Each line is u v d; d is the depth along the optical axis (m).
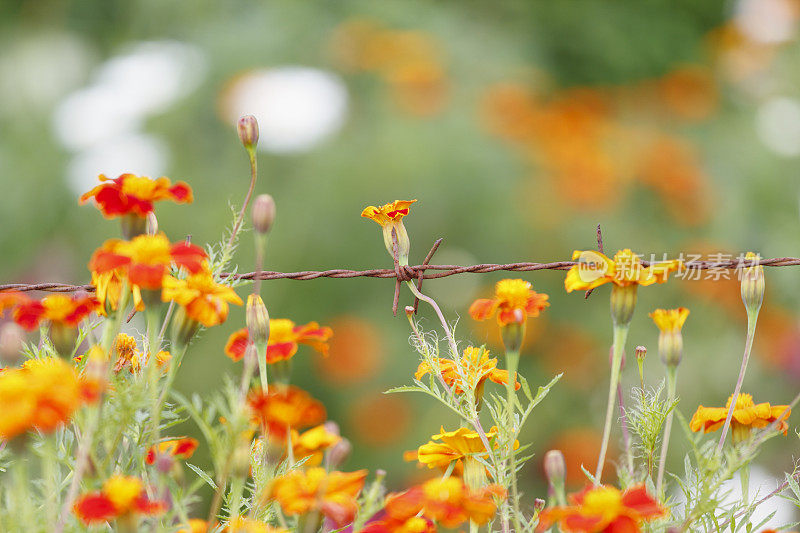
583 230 3.05
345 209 2.90
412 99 3.07
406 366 2.85
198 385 2.79
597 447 2.82
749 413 1.43
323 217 2.91
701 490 1.40
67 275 3.13
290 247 2.91
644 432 1.43
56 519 1.37
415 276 1.50
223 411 1.36
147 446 1.40
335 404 2.91
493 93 3.14
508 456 1.42
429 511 1.37
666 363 1.42
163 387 1.42
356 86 3.14
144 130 3.08
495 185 2.97
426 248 2.95
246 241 2.93
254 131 1.46
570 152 3.10
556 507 1.36
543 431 2.93
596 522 1.33
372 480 2.79
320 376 2.89
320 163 2.94
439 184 2.92
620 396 1.45
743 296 1.43
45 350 1.44
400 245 1.50
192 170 3.02
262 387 1.41
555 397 2.99
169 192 1.41
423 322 2.92
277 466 1.42
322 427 1.42
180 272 1.45
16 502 1.34
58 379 1.33
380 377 2.85
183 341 1.40
